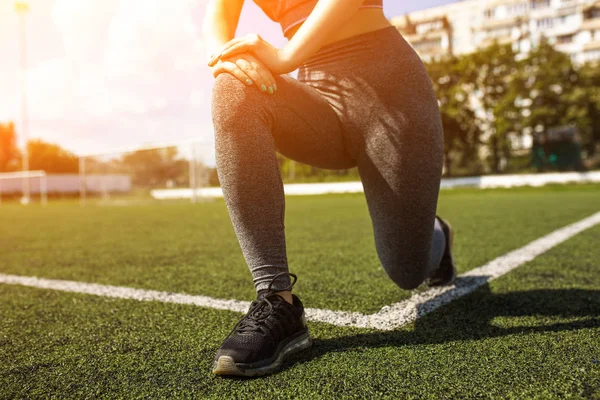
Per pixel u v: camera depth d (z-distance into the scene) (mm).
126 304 1750
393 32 1253
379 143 1210
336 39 1257
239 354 997
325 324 1396
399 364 1050
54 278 2404
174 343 1265
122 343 1281
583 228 3850
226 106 1096
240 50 1112
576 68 19766
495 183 16406
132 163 14164
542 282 1910
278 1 1323
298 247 3209
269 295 1110
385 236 1303
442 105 19641
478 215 5363
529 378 958
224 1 1285
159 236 4406
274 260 1130
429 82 1256
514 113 18594
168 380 1013
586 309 1478
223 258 2904
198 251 3271
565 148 16422
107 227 5645
